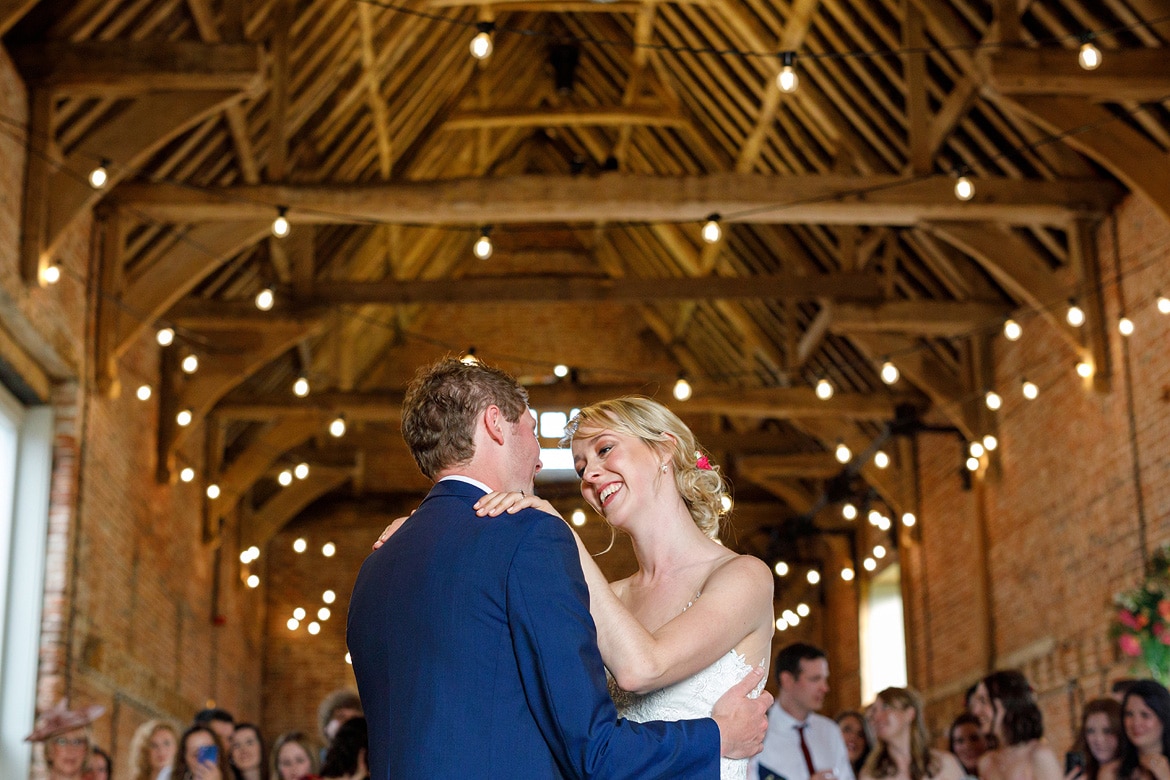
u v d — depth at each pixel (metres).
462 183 9.09
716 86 11.84
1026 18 8.27
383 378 18.11
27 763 8.52
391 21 10.73
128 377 10.58
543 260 18.50
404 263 15.92
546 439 15.94
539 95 15.50
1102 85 7.56
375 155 12.62
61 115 8.15
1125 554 9.31
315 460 16.25
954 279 11.54
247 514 16.12
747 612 2.27
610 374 18.31
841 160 10.61
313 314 11.80
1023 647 11.30
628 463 2.48
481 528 1.95
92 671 9.55
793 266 13.02
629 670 2.06
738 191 9.04
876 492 14.73
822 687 4.76
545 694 1.84
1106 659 9.62
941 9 8.70
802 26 9.86
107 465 9.96
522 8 11.36
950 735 5.79
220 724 6.12
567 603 1.89
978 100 9.09
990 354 11.95
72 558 9.07
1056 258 10.15
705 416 18.19
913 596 14.26
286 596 17.86
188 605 13.27
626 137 14.45
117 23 8.08
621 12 11.77
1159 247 8.58
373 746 1.92
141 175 8.68
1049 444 10.69
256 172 10.51
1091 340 9.40
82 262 9.04
